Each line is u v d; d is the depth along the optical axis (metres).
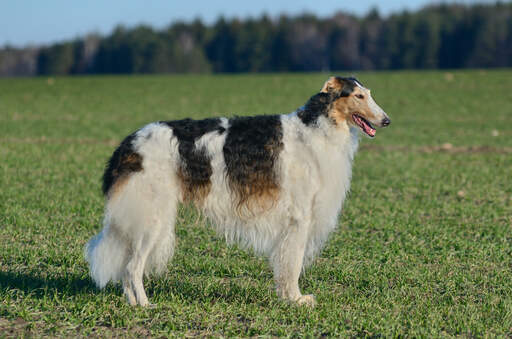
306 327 5.82
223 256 8.57
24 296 6.48
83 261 7.97
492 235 9.82
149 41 114.69
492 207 11.95
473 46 103.50
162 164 6.23
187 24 124.06
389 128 27.62
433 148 21.64
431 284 7.35
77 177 14.81
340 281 7.51
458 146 21.98
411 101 39.28
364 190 13.78
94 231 9.77
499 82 46.88
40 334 5.59
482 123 29.25
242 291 6.91
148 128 6.43
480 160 18.56
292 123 6.45
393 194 13.44
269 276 7.72
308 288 7.17
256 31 114.88
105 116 31.89
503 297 6.86
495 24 102.06
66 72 118.44
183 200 6.43
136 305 6.24
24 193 12.48
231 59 117.25
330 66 115.81
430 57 106.94
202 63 115.38
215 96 42.22
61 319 5.95
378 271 7.81
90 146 20.81
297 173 6.32
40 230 9.62
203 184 6.32
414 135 25.16
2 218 10.29
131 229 6.17
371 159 18.88
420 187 14.26
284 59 115.56
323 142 6.41
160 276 7.29
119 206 6.17
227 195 6.33
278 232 6.48
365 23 117.75
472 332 5.80
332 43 116.31
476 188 14.07
